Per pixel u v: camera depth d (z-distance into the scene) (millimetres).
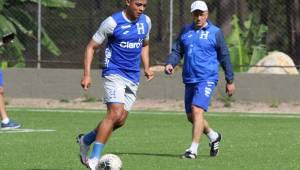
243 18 44219
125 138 27516
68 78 42094
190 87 22703
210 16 44156
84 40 44312
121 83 18609
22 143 25641
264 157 22516
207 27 22641
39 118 34969
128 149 24328
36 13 43719
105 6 44125
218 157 22469
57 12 44531
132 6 18453
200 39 22531
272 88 40094
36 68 42625
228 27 43969
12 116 35688
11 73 42562
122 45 18562
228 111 38875
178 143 26094
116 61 18641
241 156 22703
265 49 43562
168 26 41938
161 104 40594
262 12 43812
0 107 30219
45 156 22469
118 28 18469
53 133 29000
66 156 22484
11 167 20328
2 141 26203
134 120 34312
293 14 43125
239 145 25500
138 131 29984
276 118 35719
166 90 41094
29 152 23328
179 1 42406
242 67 42344
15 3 43594
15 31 43281
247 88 40344
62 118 35094
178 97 41000
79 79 41969
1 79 30062
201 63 22453
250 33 43812
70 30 44500
